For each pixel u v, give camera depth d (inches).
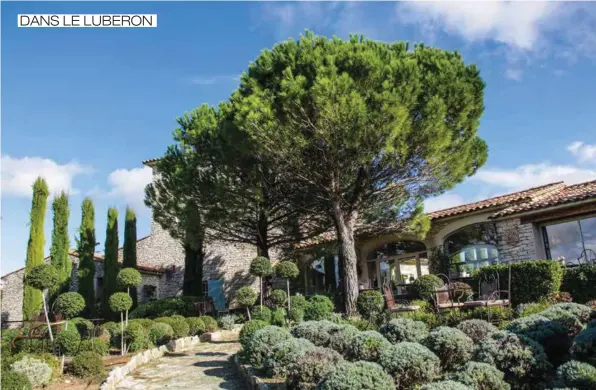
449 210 702.5
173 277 997.2
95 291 944.9
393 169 536.7
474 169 595.2
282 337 334.0
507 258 600.7
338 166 525.3
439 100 479.2
